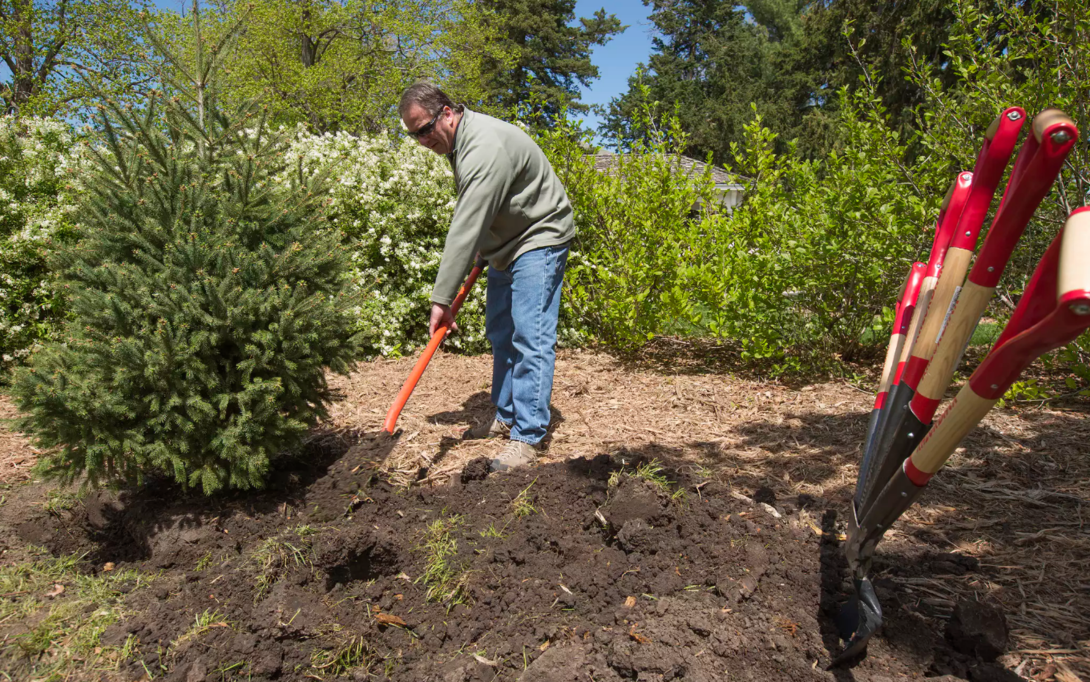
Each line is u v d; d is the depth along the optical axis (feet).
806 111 89.10
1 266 16.06
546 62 119.24
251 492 9.64
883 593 7.02
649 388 16.72
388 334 19.63
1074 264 3.21
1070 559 8.18
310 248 9.73
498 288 12.09
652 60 125.18
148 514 9.04
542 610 7.10
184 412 8.62
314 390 9.96
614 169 22.00
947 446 4.50
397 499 9.49
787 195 18.94
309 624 6.69
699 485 9.50
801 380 17.26
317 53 71.31
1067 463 11.27
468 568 7.81
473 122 10.42
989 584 7.63
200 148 9.42
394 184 20.12
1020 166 4.22
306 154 19.48
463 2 74.84
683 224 21.17
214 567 7.96
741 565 7.45
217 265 8.77
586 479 9.35
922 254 16.90
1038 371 17.28
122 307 8.24
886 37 65.77
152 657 6.50
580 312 21.33
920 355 5.35
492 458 11.47
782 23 142.20
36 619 7.17
